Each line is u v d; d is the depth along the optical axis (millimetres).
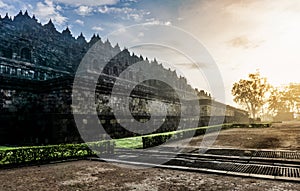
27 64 23688
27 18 25531
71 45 30172
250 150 13594
